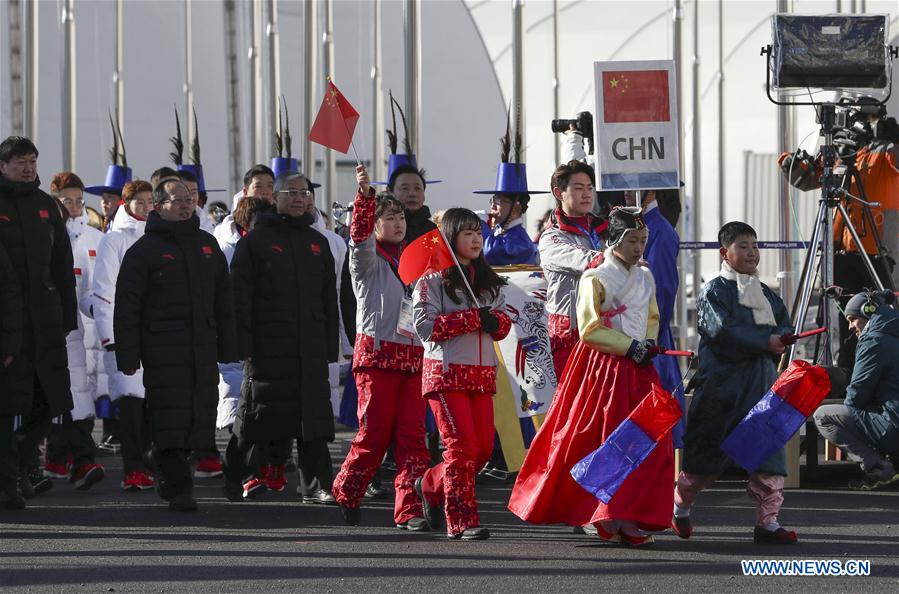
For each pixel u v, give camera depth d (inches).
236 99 2078.0
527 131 2783.0
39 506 816.9
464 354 667.4
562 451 657.0
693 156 2114.9
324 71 1747.0
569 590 558.3
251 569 605.0
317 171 2347.4
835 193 918.4
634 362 656.4
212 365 799.7
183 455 793.6
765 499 671.1
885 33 935.0
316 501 823.1
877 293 884.0
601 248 776.9
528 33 2790.4
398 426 720.3
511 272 874.8
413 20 1300.4
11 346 781.3
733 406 671.8
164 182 805.2
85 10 2352.4
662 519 642.2
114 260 920.3
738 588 563.2
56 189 1003.9
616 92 808.9
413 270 666.8
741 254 679.1
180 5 2388.0
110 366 905.5
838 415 880.3
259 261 815.1
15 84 1817.2
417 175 851.4
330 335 830.5
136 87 2380.7
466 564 616.7
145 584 572.4
